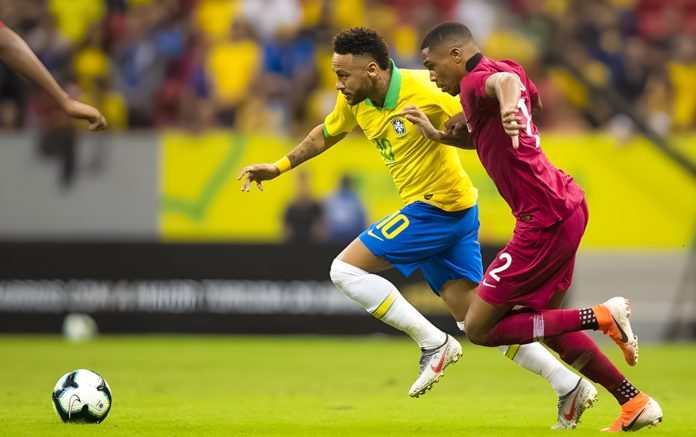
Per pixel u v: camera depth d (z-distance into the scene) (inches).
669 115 2369.6
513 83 768.9
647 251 2095.2
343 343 1983.3
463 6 2605.8
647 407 859.4
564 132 2284.7
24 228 2097.7
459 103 939.3
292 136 2140.7
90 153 2100.1
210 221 2097.7
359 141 2085.4
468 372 1546.5
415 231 952.3
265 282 2046.0
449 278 983.6
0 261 2046.0
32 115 2287.2
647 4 2539.4
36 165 2096.5
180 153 2102.6
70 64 2336.4
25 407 1047.6
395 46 2439.7
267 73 2375.7
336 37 934.4
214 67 2378.2
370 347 1913.1
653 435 853.2
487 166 850.8
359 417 1002.1
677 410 1080.2
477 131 840.3
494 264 852.0
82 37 2401.6
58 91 803.4
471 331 865.5
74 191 2097.7
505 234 2034.9
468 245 975.6
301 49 2390.5
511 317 855.7
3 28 794.2
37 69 796.0
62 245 2050.9
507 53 2485.2
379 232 955.3
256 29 2479.1
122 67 2374.5
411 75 946.1
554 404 1135.6
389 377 1457.9
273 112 2336.4
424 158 945.5
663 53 2450.8
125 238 2055.9
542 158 839.7
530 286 844.0
